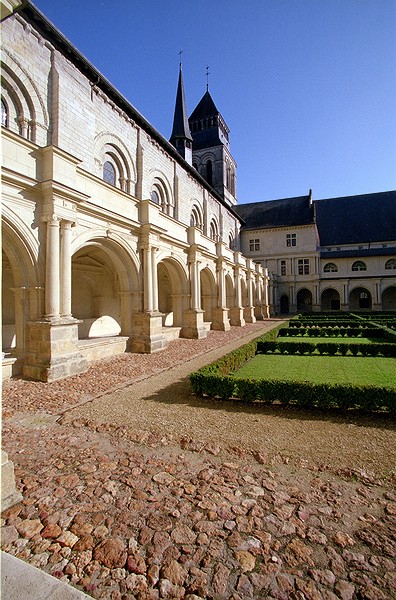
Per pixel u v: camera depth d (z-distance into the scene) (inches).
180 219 910.4
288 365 464.8
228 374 391.9
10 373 366.6
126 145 652.1
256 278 1461.6
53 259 385.1
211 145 1779.0
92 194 473.4
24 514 140.8
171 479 168.9
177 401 297.7
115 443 210.1
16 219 358.6
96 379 374.9
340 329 793.6
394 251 1796.3
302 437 219.5
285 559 117.0
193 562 115.9
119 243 526.9
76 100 501.7
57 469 177.9
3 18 130.4
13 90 412.2
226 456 193.0
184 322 779.4
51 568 113.3
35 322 375.9
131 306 577.9
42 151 389.1
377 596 102.0
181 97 1478.8
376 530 131.6
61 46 471.5
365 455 193.9
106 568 113.3
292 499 151.6
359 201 2155.5
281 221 1930.4
